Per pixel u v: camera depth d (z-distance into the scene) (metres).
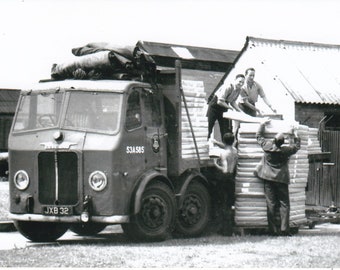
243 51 31.12
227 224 13.34
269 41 31.67
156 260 9.62
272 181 13.13
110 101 11.80
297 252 10.61
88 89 11.95
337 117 29.09
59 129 11.85
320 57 32.06
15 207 12.12
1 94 42.09
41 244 12.10
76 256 9.96
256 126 13.42
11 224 14.44
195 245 11.51
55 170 11.77
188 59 48.09
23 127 12.32
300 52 31.98
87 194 11.56
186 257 9.94
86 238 13.23
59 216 11.68
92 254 10.20
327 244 11.73
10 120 39.75
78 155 11.61
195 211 12.91
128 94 11.84
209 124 14.89
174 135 12.60
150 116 12.30
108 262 9.38
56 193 11.73
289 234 13.24
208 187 13.31
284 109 28.59
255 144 13.43
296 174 13.98
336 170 18.03
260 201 13.39
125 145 11.66
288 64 30.39
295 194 13.97
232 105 14.47
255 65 30.33
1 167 29.09
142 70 12.46
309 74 30.12
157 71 12.80
